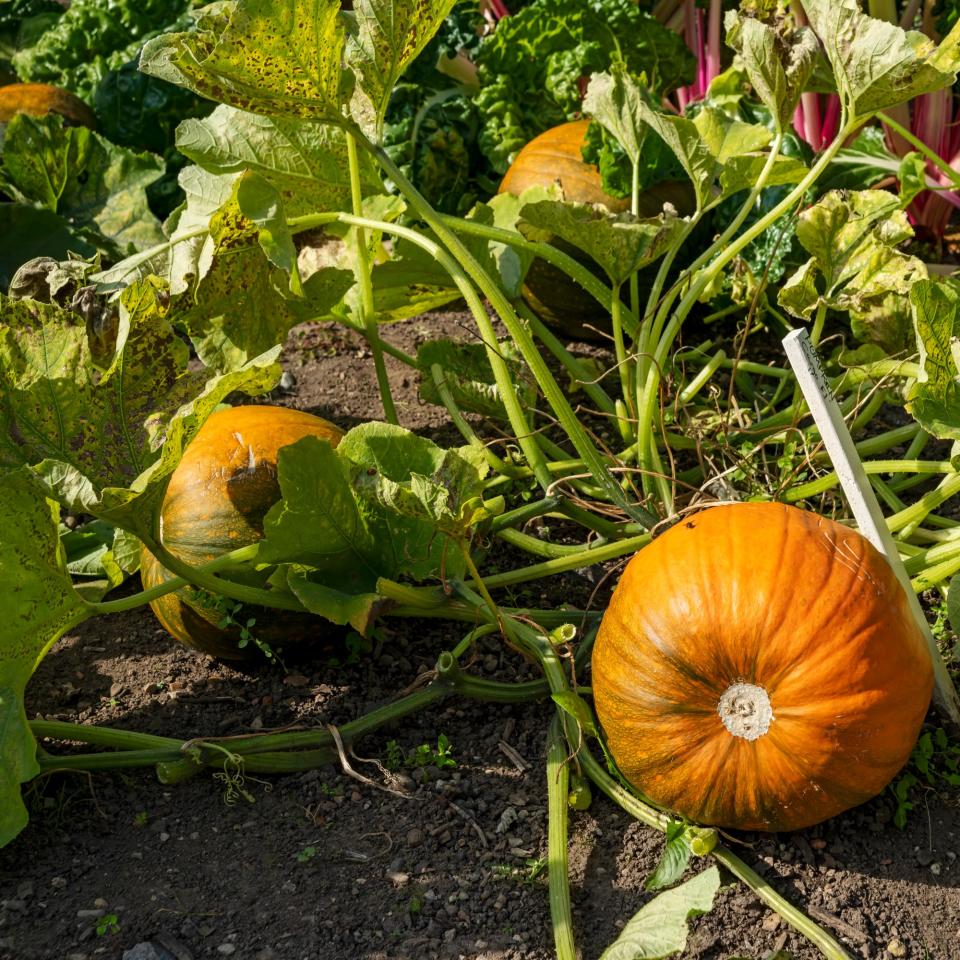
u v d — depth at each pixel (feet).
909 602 6.64
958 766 7.23
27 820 6.32
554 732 7.22
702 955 6.20
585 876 6.63
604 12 12.69
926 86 7.61
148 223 12.75
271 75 7.55
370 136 8.52
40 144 12.56
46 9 17.53
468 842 6.86
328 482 7.38
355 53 7.85
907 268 8.92
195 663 8.38
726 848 6.62
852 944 6.20
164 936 6.20
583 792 6.95
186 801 7.14
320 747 7.38
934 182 13.55
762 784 6.23
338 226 9.87
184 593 7.70
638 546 8.02
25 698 7.97
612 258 8.40
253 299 8.96
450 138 13.26
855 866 6.63
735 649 6.12
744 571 6.23
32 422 7.36
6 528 6.66
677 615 6.25
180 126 9.21
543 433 10.73
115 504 6.70
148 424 7.71
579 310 12.00
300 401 11.35
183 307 8.79
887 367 8.64
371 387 11.62
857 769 6.19
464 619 8.04
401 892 6.53
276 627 7.89
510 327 7.83
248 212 8.04
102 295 8.61
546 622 8.06
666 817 6.70
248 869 6.65
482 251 9.96
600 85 9.37
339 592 7.38
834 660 6.05
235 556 7.50
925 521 8.94
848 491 6.89
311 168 9.38
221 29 7.29
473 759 7.45
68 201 12.90
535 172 11.95
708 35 14.64
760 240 11.48
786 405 11.04
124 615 8.92
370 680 8.08
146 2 14.82
